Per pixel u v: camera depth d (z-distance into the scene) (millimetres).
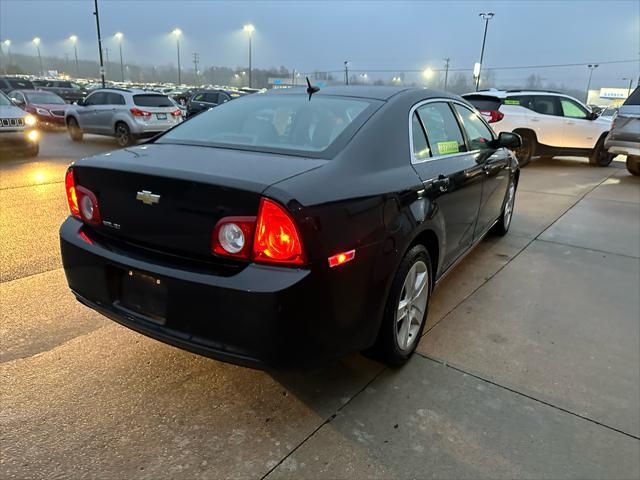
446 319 3457
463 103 3979
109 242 2426
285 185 2033
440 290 3967
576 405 2539
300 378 2697
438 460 2141
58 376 2637
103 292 2424
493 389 2656
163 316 2209
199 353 2150
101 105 13438
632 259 4824
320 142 2580
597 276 4348
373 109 2824
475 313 3562
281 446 2199
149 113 12945
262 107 3080
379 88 3248
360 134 2590
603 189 8469
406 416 2418
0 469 2006
